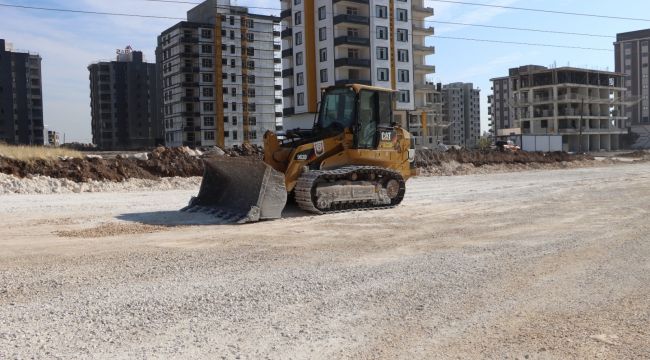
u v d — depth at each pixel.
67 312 5.21
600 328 4.94
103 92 142.62
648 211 12.78
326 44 76.38
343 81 75.12
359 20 75.19
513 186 20.70
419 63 85.56
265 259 7.66
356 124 13.05
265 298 5.78
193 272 6.84
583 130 96.31
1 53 117.94
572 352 4.39
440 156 34.84
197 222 11.15
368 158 13.36
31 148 21.62
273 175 11.56
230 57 105.50
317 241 9.10
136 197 16.23
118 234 9.60
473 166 35.09
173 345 4.46
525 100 102.44
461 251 8.29
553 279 6.63
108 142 143.12
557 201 15.13
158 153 23.88
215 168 12.97
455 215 12.37
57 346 4.40
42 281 6.30
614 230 10.14
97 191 18.53
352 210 13.04
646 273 6.89
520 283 6.45
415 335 4.79
